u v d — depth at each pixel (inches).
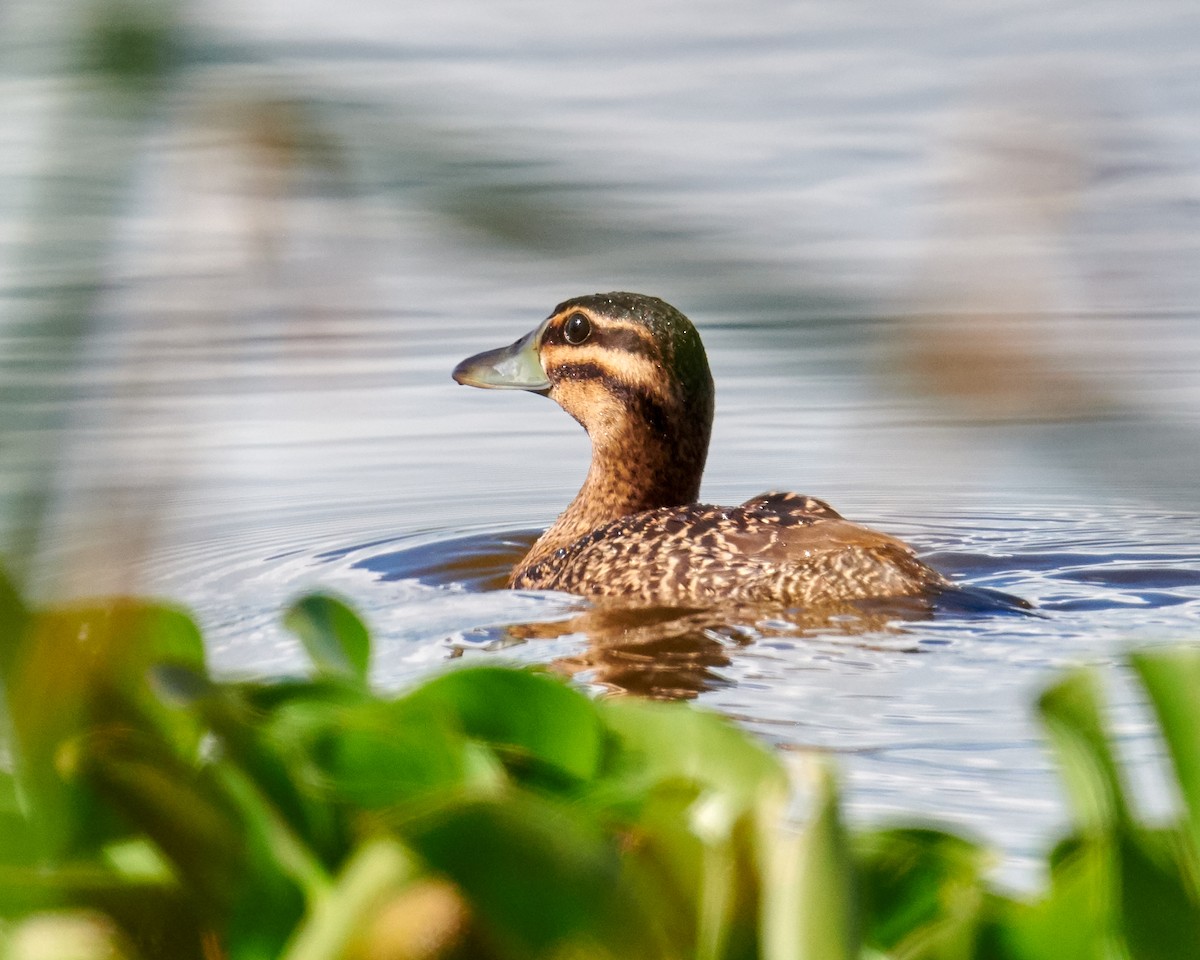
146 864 132.6
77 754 118.0
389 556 617.3
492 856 113.1
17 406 58.4
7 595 78.2
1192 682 125.4
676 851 128.0
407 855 114.7
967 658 434.6
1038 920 128.1
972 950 128.6
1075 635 456.1
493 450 776.3
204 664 150.3
